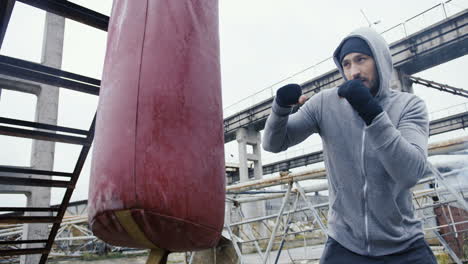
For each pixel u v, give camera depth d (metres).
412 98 1.61
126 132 0.97
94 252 17.44
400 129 1.50
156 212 0.91
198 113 1.09
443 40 13.59
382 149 1.27
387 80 1.61
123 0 1.27
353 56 1.59
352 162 1.56
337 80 16.61
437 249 8.28
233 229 6.90
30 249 2.95
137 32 1.09
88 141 2.56
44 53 8.55
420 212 6.62
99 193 0.97
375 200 1.48
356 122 1.58
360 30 1.61
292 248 13.96
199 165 1.03
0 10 1.79
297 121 1.82
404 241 1.45
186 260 6.21
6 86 8.02
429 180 4.48
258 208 19.25
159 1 1.15
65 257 16.66
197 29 1.21
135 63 1.05
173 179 0.96
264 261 4.28
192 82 1.10
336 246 1.59
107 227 1.00
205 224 1.02
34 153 8.33
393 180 1.48
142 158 0.94
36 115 8.24
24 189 8.23
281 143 1.80
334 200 1.64
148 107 0.99
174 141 0.99
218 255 5.75
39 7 1.89
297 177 4.18
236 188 4.83
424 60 14.54
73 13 2.01
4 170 2.49
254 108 20.66
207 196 1.04
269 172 30.09
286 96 1.55
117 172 0.94
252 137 22.00
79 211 25.00
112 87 1.07
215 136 1.13
